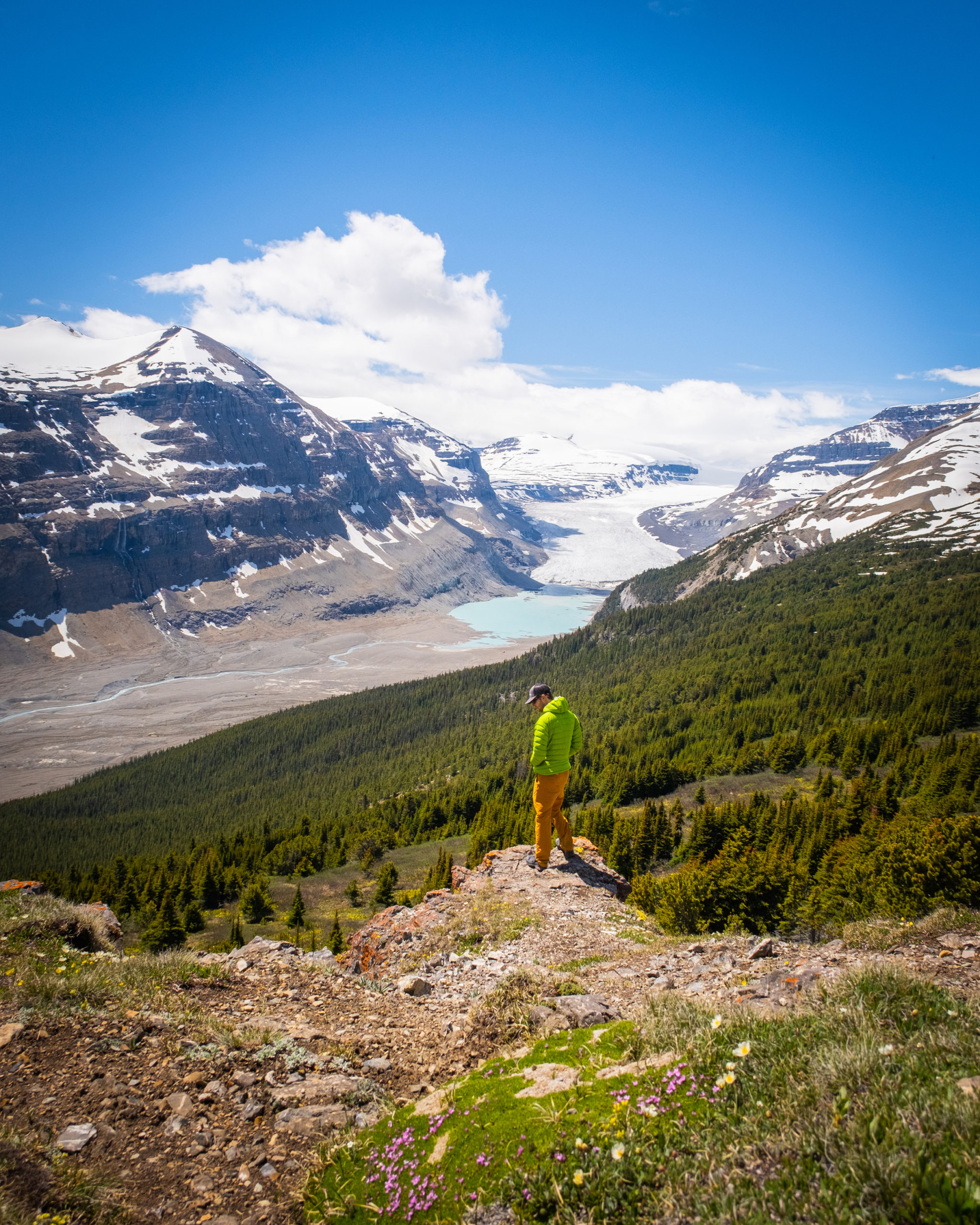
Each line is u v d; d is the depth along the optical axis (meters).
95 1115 5.38
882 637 123.19
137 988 7.73
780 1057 4.39
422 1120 4.94
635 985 8.56
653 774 84.69
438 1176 4.15
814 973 7.21
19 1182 4.43
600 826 65.44
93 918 10.83
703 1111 3.97
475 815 94.81
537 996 7.84
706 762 90.56
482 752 128.75
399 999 8.91
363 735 156.12
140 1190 4.67
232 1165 4.98
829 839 46.66
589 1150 3.82
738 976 8.16
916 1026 4.69
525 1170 3.85
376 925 13.41
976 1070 3.75
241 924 69.19
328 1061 6.63
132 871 80.38
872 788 59.00
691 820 67.06
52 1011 6.68
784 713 100.06
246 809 125.25
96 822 124.69
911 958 7.93
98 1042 6.36
